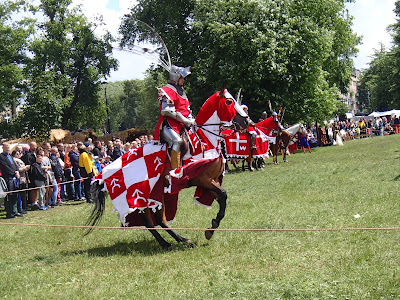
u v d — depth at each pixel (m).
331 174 15.51
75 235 9.71
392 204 9.43
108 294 5.69
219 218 7.86
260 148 19.06
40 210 15.00
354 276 5.50
